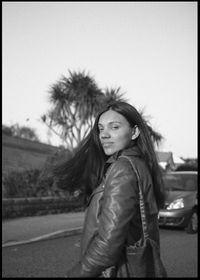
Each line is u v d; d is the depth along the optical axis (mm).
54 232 9430
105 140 2131
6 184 12812
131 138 2148
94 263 1770
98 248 1775
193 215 10727
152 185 2012
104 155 2373
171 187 11672
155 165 2152
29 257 6977
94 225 1929
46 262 6598
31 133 40312
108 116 2141
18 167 17094
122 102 2170
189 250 8000
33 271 5984
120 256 1878
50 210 13188
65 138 18094
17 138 22797
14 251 7512
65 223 11047
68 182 2471
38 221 11320
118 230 1780
